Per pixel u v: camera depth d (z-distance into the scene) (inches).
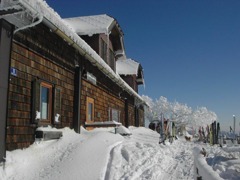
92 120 495.8
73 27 531.8
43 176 245.9
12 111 268.4
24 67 290.5
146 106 1130.0
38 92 309.6
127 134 462.3
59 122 356.8
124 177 267.6
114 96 670.5
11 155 255.0
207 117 2608.3
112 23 554.9
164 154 392.5
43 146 303.0
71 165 264.7
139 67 928.9
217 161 308.0
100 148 316.5
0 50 247.0
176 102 2578.7
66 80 390.0
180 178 292.7
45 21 291.9
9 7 236.2
